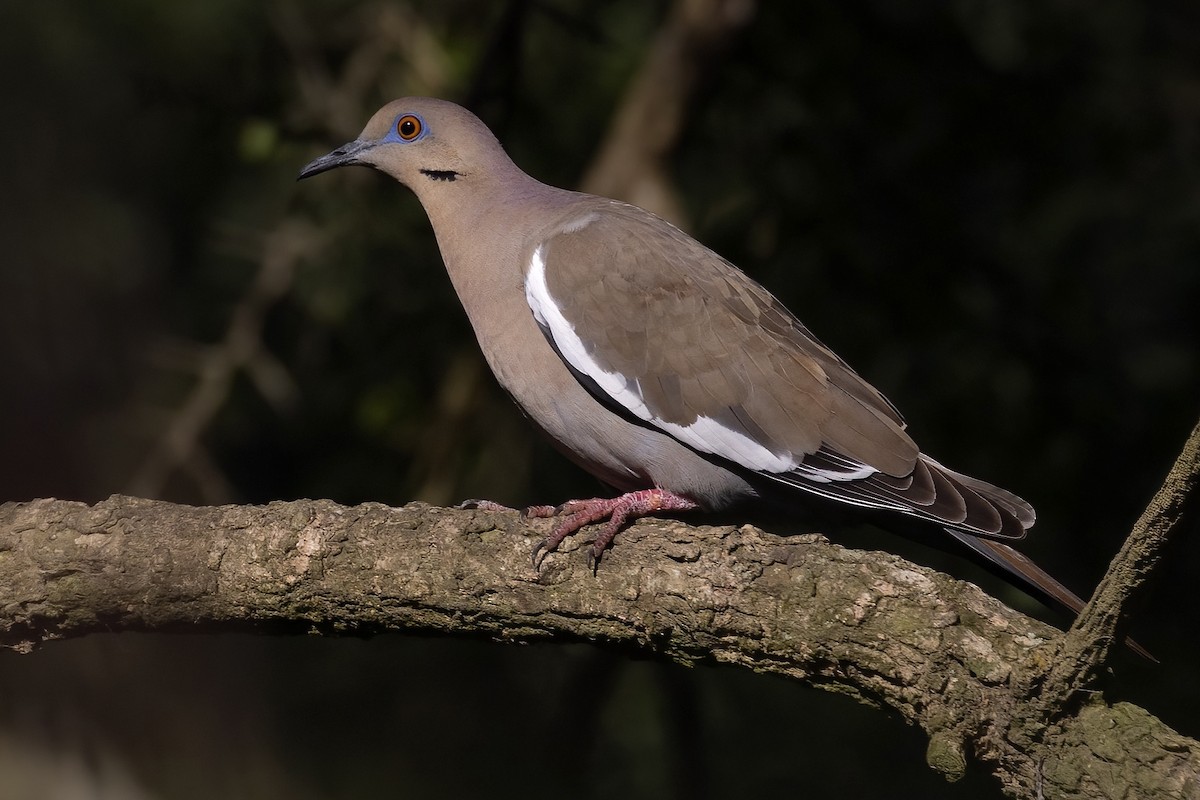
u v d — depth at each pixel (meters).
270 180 13.37
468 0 13.03
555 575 6.47
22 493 13.20
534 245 8.43
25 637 7.07
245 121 12.38
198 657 12.16
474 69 12.40
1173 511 5.01
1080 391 11.23
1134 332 11.55
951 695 5.69
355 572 6.67
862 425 7.93
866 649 5.89
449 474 11.94
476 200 8.89
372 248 12.35
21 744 10.84
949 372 11.51
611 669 11.13
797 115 12.16
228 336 11.80
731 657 6.30
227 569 6.77
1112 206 11.55
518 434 12.45
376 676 12.70
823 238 11.60
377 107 13.08
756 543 6.25
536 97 13.14
